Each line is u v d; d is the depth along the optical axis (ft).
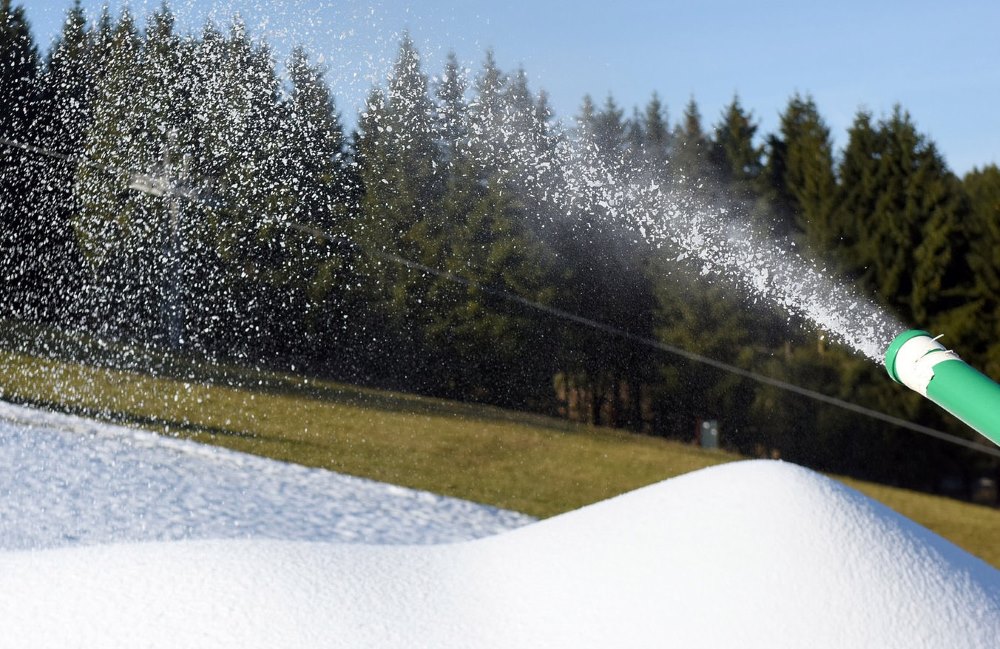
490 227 63.05
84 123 43.45
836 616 5.98
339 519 27.04
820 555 6.42
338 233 60.49
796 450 61.52
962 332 59.67
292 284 58.34
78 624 6.14
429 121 60.70
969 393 4.43
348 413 53.11
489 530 28.81
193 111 40.19
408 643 5.89
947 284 61.00
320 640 5.89
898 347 4.72
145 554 7.06
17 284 52.29
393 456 45.85
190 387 49.57
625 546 6.78
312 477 31.58
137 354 51.96
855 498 7.26
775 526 6.69
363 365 62.34
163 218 49.62
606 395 63.52
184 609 6.23
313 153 51.55
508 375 64.23
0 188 49.67
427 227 62.95
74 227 50.06
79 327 52.70
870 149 62.54
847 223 62.59
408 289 63.41
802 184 65.16
